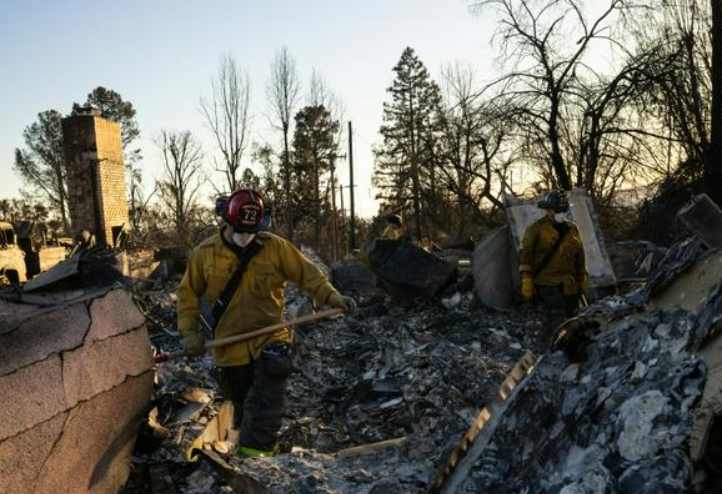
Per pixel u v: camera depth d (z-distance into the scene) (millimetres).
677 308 2977
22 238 16703
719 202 15445
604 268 9906
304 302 10414
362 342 9000
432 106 47500
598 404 2805
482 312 9750
